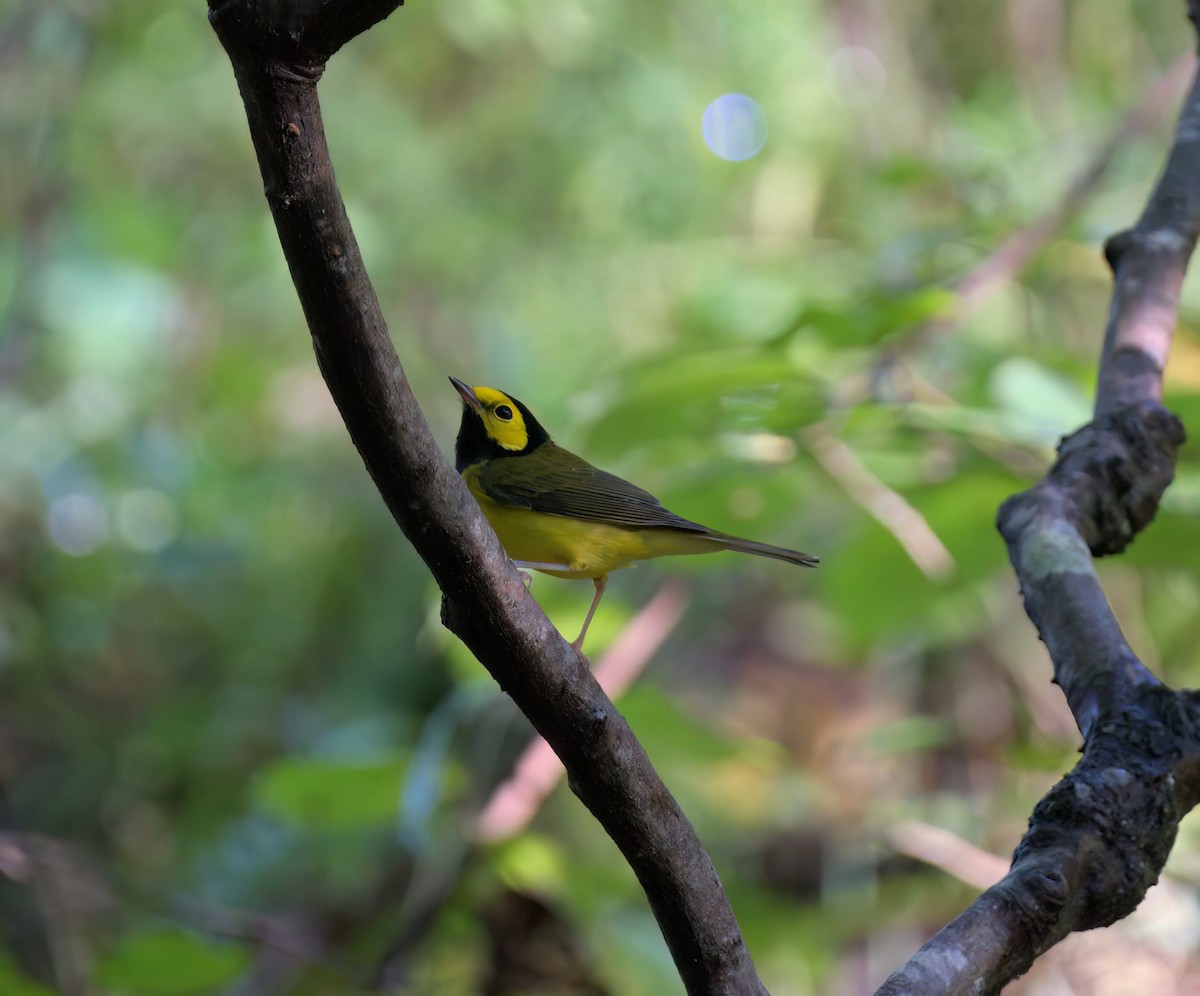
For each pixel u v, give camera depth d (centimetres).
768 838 1173
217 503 1530
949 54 1319
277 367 1593
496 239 1471
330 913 1295
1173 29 1280
